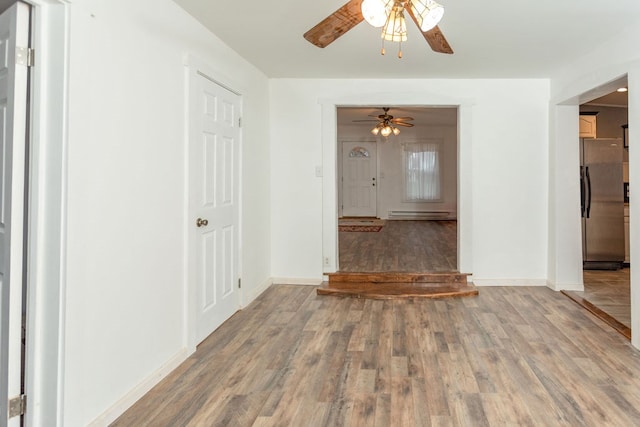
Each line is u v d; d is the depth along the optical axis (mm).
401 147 10555
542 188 4672
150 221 2426
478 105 4695
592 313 3691
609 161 5531
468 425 1974
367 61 4062
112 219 2088
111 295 2082
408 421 2014
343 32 2326
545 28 3172
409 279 4719
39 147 1794
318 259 4855
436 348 2926
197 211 3000
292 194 4871
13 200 1781
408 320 3547
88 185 1911
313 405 2174
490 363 2670
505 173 4695
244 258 3969
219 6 2768
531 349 2895
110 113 2064
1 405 1795
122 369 2166
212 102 3268
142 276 2350
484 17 2969
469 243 4715
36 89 1791
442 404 2170
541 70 4312
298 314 3742
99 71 1981
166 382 2457
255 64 4191
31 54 1796
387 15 1988
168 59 2613
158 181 2508
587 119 5918
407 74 4539
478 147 4703
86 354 1912
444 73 4469
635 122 2938
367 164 10656
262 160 4586
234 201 3746
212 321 3273
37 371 1811
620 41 3250
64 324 1792
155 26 2469
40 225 1804
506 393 2279
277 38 3402
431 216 10492
